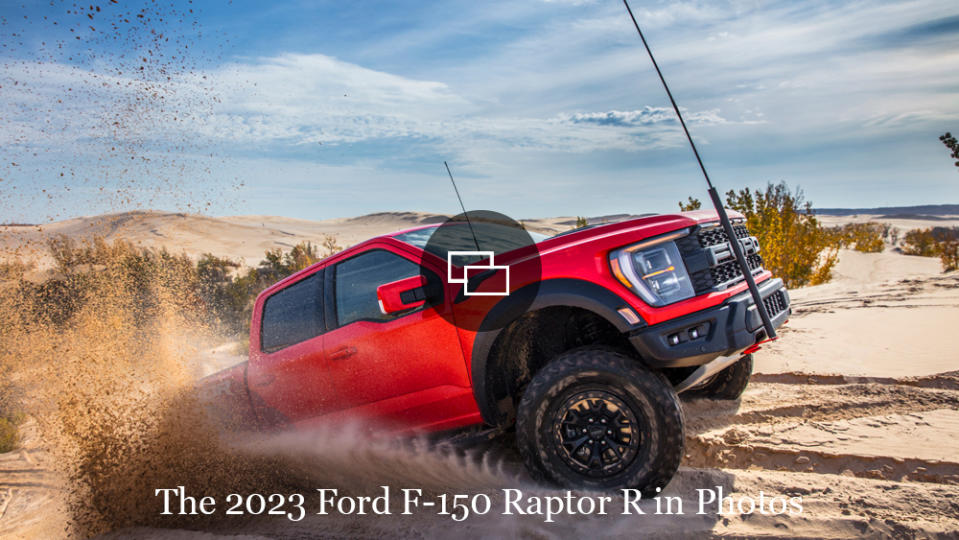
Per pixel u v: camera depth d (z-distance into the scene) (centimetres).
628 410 314
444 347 362
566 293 328
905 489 303
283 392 432
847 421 405
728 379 469
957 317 646
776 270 1544
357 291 402
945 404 410
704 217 350
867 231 3531
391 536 339
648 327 315
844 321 713
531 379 365
